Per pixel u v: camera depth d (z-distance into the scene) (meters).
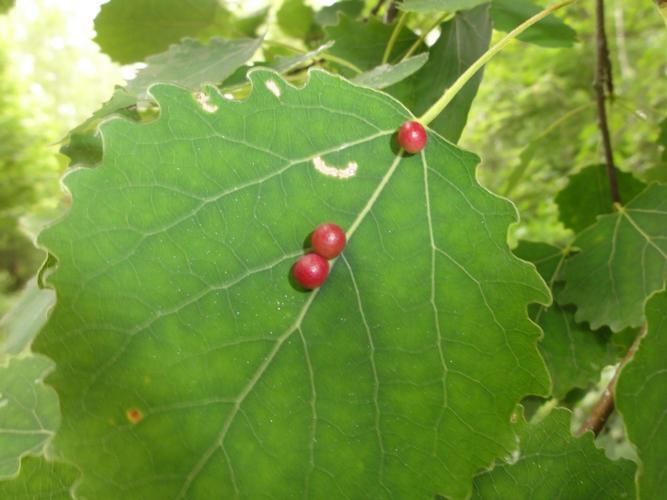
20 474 0.07
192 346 0.06
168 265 0.06
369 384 0.06
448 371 0.07
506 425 0.07
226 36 0.16
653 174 0.15
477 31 0.11
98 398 0.06
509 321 0.07
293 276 0.07
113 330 0.06
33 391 0.09
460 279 0.07
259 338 0.06
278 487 0.06
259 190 0.07
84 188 0.06
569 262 0.11
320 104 0.07
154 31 0.16
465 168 0.07
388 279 0.07
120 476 0.06
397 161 0.07
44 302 0.10
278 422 0.06
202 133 0.06
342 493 0.06
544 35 0.12
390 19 0.14
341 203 0.07
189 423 0.06
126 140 0.06
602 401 0.09
